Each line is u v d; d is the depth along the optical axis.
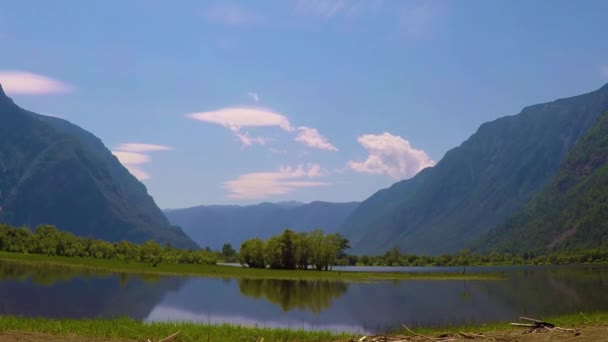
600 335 29.77
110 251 176.88
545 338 29.98
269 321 63.41
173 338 32.69
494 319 63.59
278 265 176.88
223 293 96.44
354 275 160.00
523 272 196.62
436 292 106.81
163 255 186.75
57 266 139.88
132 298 83.38
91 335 33.59
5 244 171.38
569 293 99.62
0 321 37.09
